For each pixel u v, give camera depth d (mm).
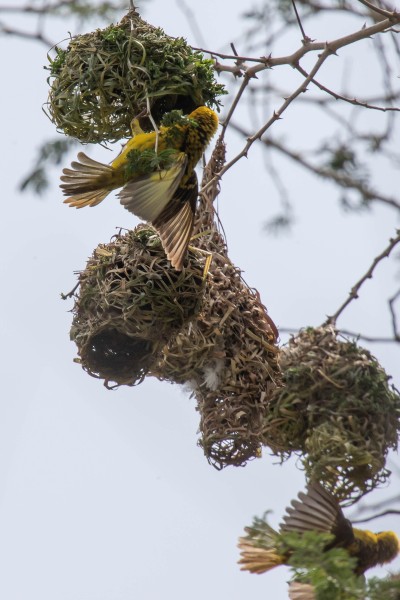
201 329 11273
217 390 11523
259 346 11508
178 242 9453
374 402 10906
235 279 11547
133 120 10672
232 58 10938
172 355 11359
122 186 9938
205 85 10938
